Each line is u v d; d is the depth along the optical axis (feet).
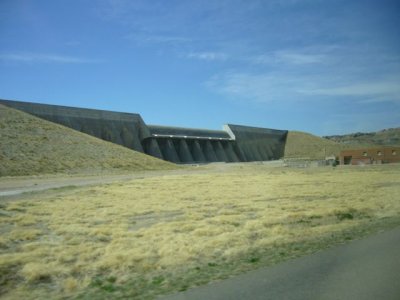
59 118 470.39
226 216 89.71
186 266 48.44
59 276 45.60
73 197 133.28
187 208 106.63
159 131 587.27
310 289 35.88
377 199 122.21
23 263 50.88
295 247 56.90
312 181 206.28
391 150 411.13
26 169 266.77
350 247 54.34
